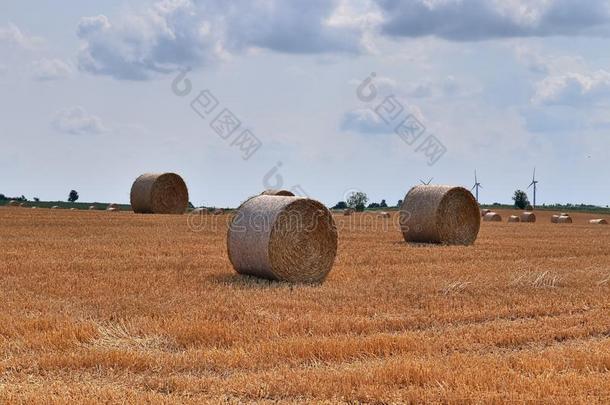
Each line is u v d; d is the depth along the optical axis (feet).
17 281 58.29
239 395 31.83
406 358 37.35
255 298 53.21
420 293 56.54
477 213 103.14
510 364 36.22
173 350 39.58
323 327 43.55
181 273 65.26
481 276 66.18
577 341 42.91
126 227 115.44
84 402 29.81
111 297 52.24
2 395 30.66
